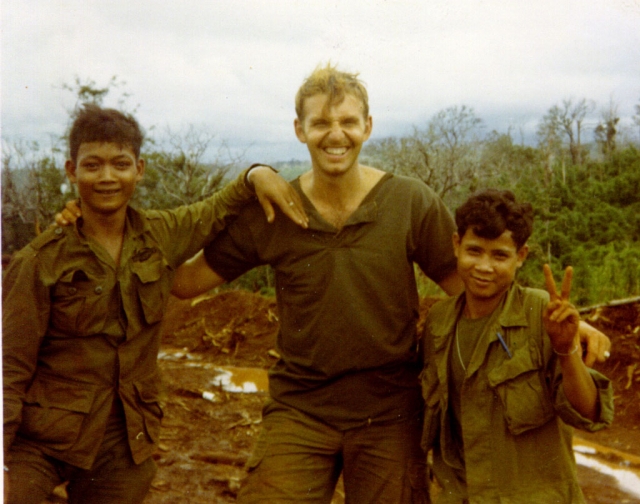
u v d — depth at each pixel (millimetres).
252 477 2697
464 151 14070
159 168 12969
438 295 6773
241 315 6801
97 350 2480
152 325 2611
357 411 2686
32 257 2406
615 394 4582
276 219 2750
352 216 2645
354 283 2635
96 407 2477
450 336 2514
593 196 11062
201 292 2971
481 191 2436
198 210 2754
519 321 2359
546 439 2334
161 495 3447
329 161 2615
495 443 2354
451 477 2508
